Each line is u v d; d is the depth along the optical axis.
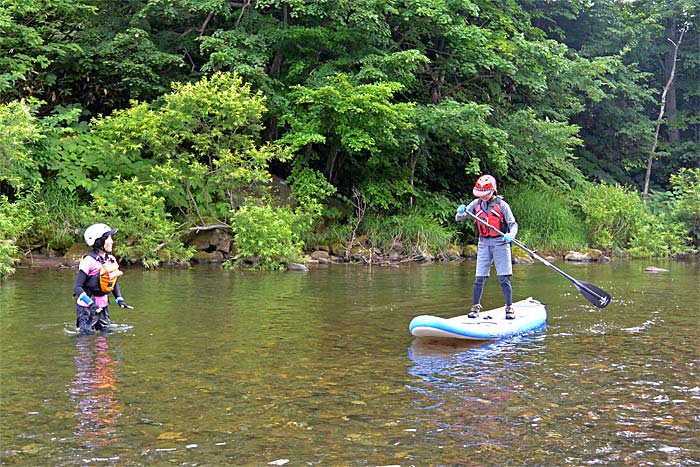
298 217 14.87
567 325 7.50
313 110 15.70
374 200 16.98
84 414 4.17
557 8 25.45
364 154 18.11
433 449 3.65
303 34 16.48
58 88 17.22
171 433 3.86
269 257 13.42
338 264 15.13
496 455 3.58
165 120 14.36
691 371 5.36
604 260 18.22
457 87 19.22
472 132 16.86
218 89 15.23
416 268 14.40
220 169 14.47
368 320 7.65
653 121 26.72
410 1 16.77
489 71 19.25
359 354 5.90
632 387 4.88
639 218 20.34
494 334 6.71
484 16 19.25
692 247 21.09
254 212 13.78
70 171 14.32
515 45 18.64
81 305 6.59
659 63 29.56
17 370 5.20
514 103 21.94
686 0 26.62
